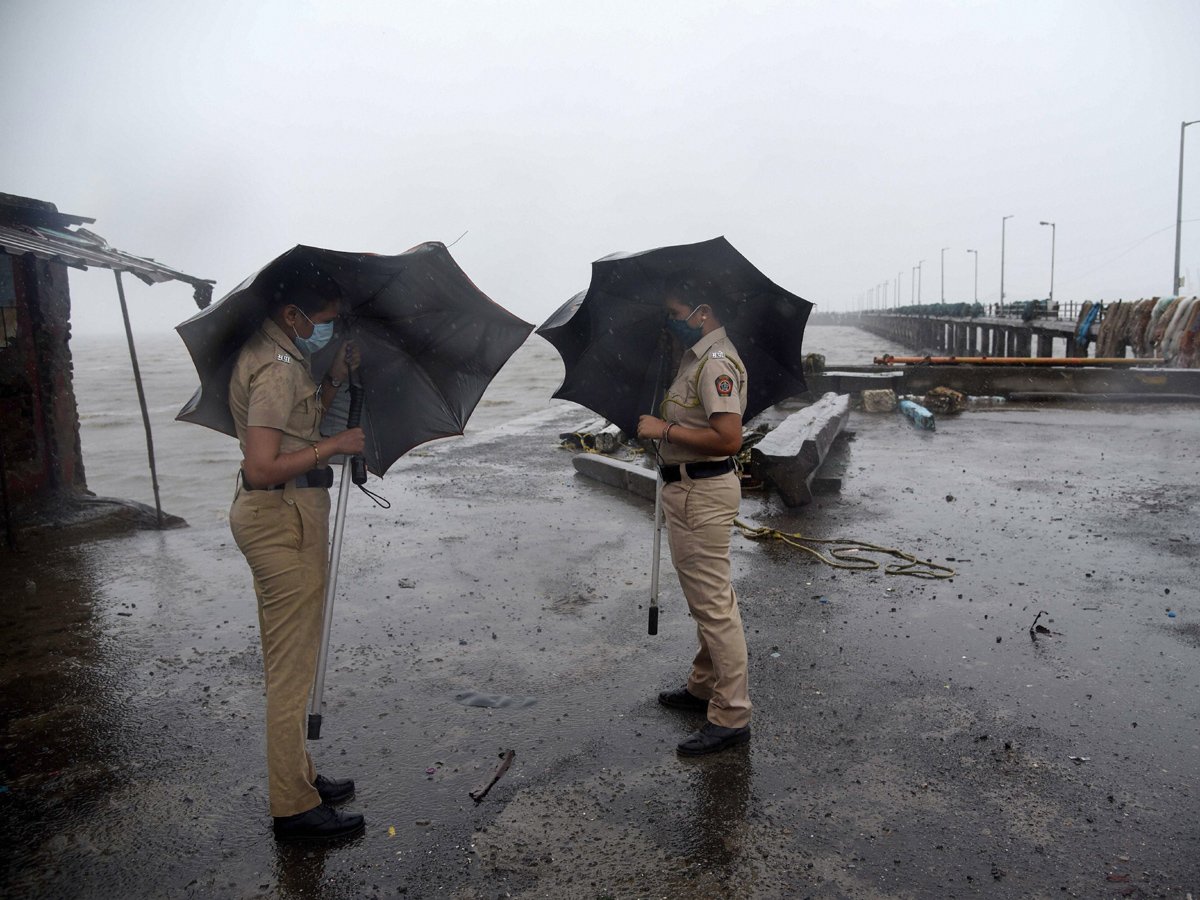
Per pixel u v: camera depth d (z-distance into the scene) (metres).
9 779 2.88
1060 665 3.75
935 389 15.05
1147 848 2.41
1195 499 7.14
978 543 5.86
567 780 2.85
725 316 3.14
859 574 5.20
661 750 3.05
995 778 2.81
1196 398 15.46
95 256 5.55
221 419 2.56
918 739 3.09
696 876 2.32
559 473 8.84
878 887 2.26
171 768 2.96
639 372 3.34
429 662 3.89
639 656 3.94
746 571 5.29
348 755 3.03
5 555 5.66
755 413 3.43
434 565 5.48
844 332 170.75
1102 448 10.22
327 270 2.38
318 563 2.51
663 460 3.07
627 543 6.00
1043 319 36.25
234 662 3.89
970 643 4.03
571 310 3.19
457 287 2.67
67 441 6.75
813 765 2.92
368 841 2.51
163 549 5.86
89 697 3.52
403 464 9.51
